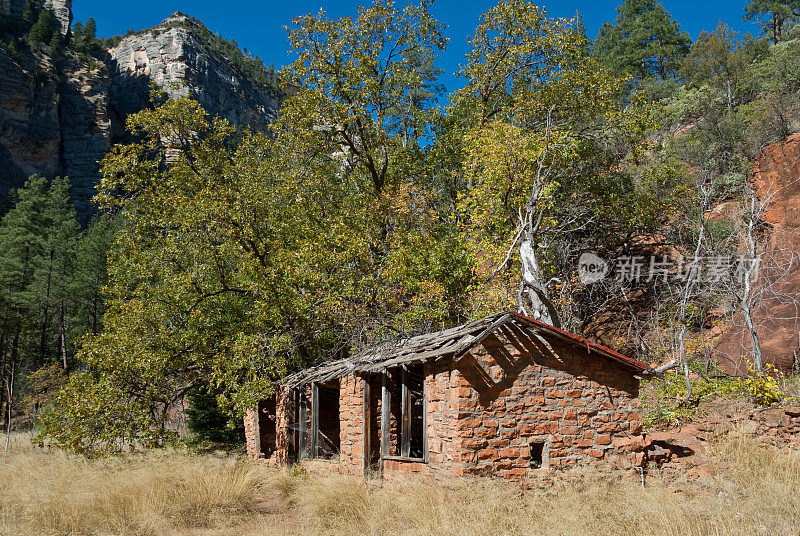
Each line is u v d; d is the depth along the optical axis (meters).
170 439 15.46
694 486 8.06
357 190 23.20
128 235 18.86
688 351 16.72
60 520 7.73
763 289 16.08
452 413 8.18
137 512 8.15
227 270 20.11
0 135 83.56
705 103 30.75
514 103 22.75
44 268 46.41
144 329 16.77
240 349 15.47
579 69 22.41
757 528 6.00
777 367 15.05
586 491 7.71
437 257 18.17
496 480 7.89
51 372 28.34
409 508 7.43
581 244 22.30
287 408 14.09
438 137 23.86
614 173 23.33
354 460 10.63
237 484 9.50
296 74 21.84
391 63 23.28
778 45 34.97
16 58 90.81
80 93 98.31
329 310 16.94
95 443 15.10
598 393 8.96
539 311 14.91
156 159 19.86
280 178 20.38
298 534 7.26
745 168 23.81
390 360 9.88
